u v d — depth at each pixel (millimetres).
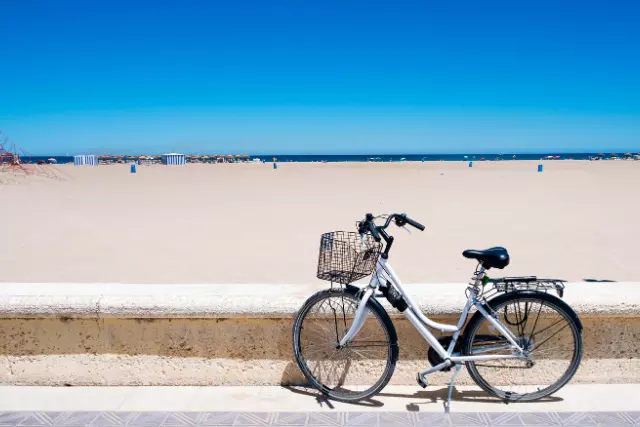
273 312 3861
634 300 3762
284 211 17531
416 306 3605
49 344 3984
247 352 3990
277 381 4023
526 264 9961
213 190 25266
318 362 3945
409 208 18125
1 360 4012
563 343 3844
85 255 10867
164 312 3871
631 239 12391
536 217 15984
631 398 3760
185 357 3990
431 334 3596
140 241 12383
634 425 3449
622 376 3928
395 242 12133
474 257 3518
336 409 3680
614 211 17266
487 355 3564
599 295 3816
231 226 14523
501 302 3582
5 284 4168
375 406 3717
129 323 3947
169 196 22422
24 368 4012
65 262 10242
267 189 25781
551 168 45031
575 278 8906
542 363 3879
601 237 12672
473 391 3912
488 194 22906
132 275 9211
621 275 9109
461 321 3572
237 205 19203
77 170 42062
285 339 3967
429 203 19609
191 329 3955
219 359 3998
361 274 3479
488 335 3639
